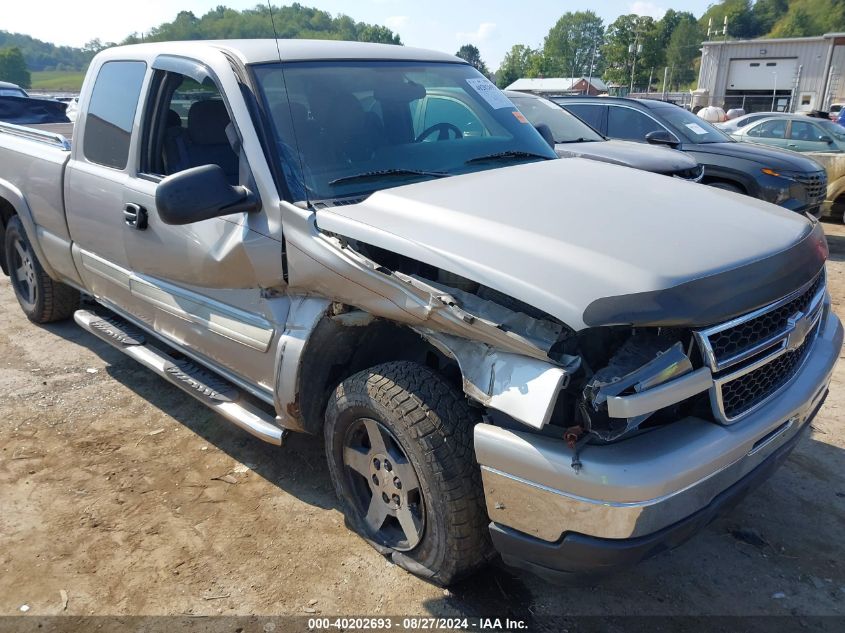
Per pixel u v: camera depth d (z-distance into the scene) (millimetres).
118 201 3877
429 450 2500
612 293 2096
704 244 2418
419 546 2744
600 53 135750
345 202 2963
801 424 2693
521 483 2252
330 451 3031
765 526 3191
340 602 2758
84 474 3648
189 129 3771
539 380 2143
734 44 38750
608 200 2783
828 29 124250
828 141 11625
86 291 4723
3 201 5426
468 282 2432
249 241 3045
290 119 3180
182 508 3367
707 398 2303
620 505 2098
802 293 2580
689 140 8938
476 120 3787
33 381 4727
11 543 3125
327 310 2877
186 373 3795
